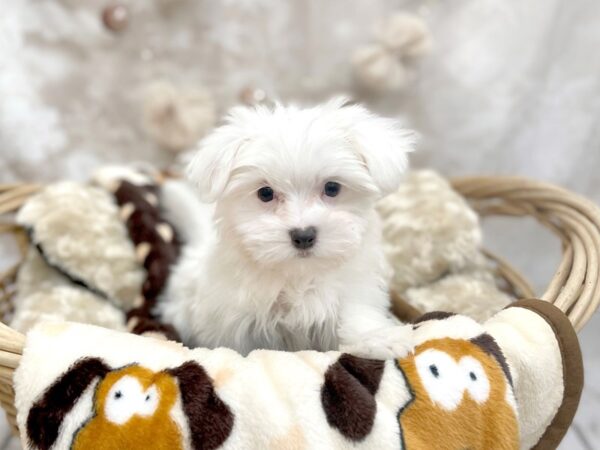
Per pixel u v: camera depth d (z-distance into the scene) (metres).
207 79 0.51
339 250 0.26
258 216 0.27
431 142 0.52
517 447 0.23
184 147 0.50
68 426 0.22
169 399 0.22
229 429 0.21
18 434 0.28
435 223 0.39
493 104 0.51
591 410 0.44
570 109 0.50
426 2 0.49
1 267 0.53
